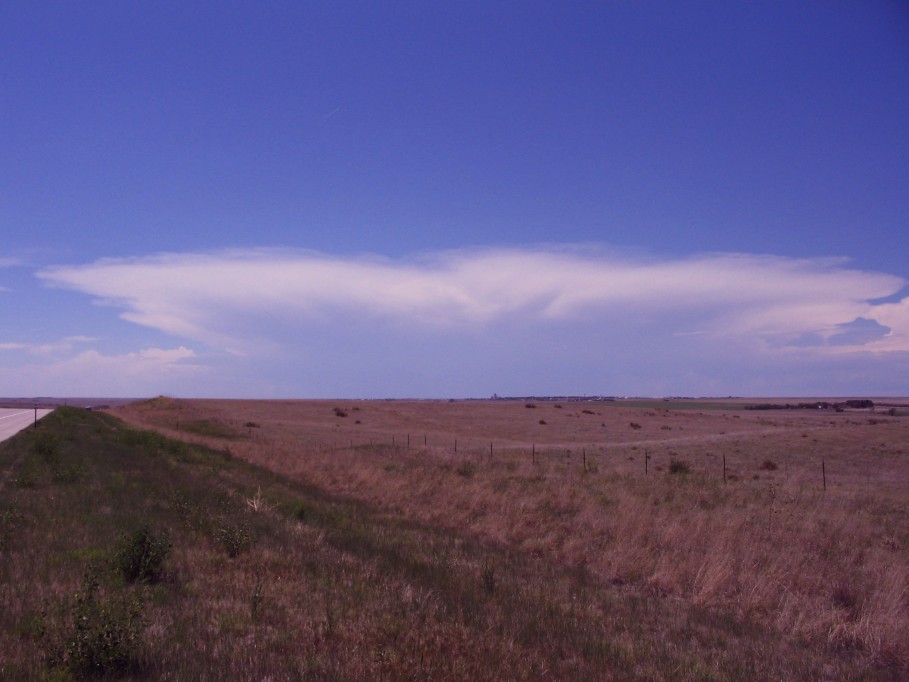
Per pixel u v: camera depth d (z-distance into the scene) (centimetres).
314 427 7581
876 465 3972
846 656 909
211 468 2633
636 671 774
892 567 1249
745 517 1714
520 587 1124
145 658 691
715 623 1014
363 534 1510
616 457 4422
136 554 997
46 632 722
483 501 2038
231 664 689
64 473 1994
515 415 10031
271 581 1019
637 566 1323
